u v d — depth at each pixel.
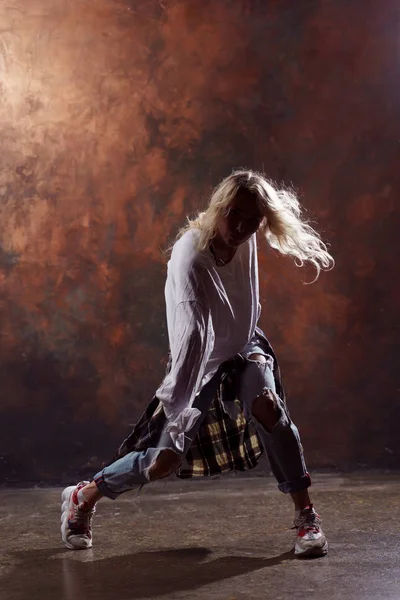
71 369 4.62
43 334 4.61
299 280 4.79
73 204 4.64
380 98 4.83
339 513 3.69
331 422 4.80
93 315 4.64
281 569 2.80
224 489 4.38
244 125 4.74
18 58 4.61
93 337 4.64
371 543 3.12
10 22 4.61
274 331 4.78
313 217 4.79
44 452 4.59
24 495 4.36
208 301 2.82
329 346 4.81
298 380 4.79
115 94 4.66
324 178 4.80
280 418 2.93
